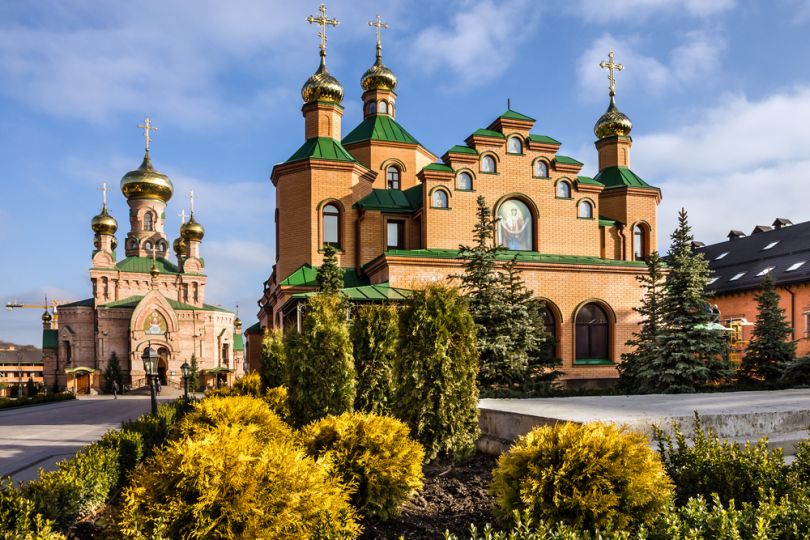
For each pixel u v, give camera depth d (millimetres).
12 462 13344
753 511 4602
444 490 8156
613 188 30953
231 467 5152
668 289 22078
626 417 8539
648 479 5492
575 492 5426
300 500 5188
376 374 13070
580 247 28141
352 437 7094
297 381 12062
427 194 26469
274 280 31609
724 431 8617
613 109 32906
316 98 29828
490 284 20406
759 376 24203
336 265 22578
